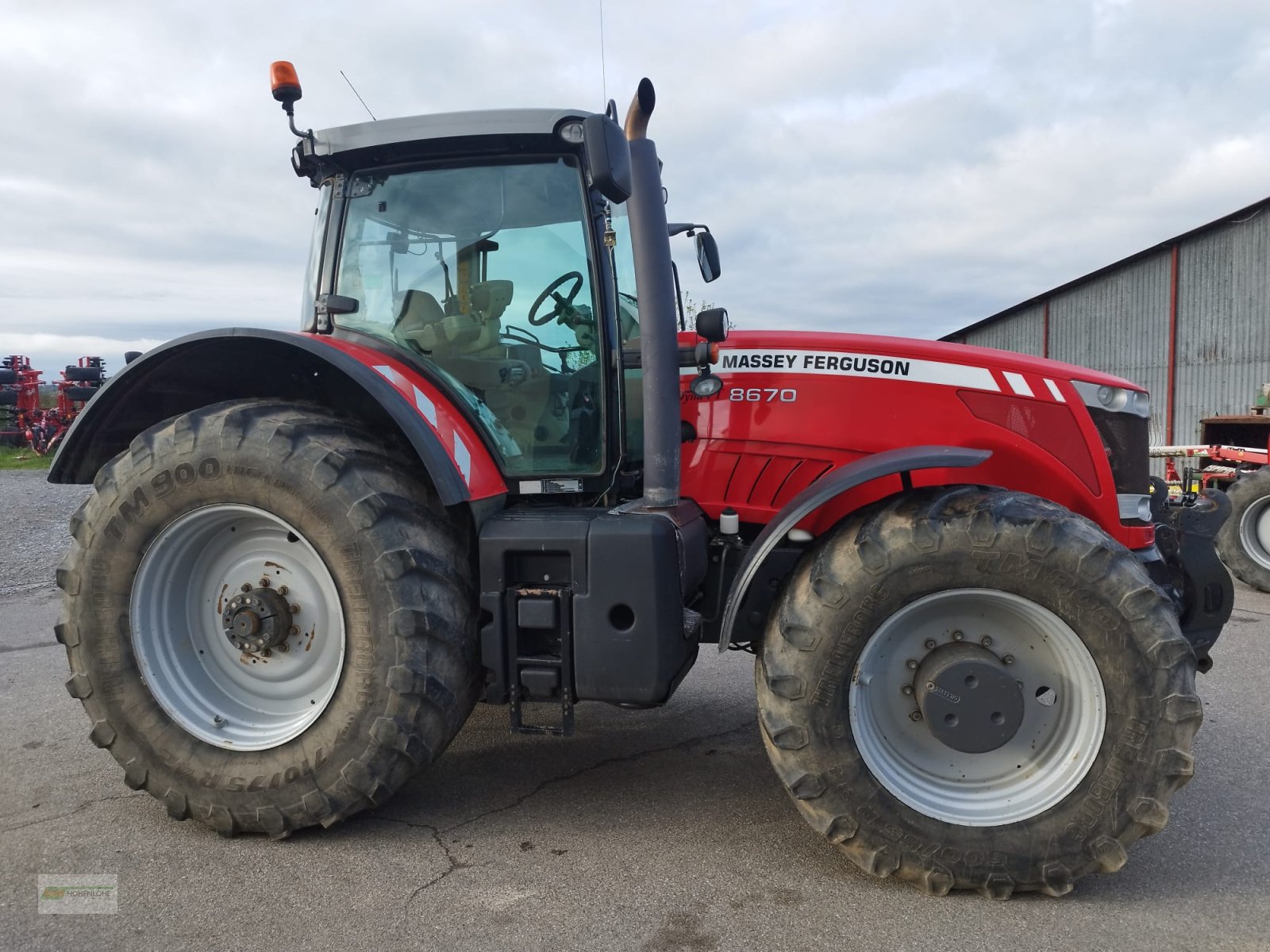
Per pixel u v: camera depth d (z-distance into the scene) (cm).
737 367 302
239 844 254
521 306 293
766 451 299
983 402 290
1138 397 298
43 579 699
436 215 298
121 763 261
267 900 224
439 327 296
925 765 238
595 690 245
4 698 398
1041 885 221
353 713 246
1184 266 1812
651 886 229
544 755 326
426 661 246
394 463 261
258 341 264
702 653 482
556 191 291
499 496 280
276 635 259
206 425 256
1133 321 1905
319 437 254
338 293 305
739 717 369
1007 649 237
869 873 232
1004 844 221
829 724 229
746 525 306
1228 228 1745
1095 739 223
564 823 268
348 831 263
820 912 217
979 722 230
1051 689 235
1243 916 215
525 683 249
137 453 261
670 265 267
